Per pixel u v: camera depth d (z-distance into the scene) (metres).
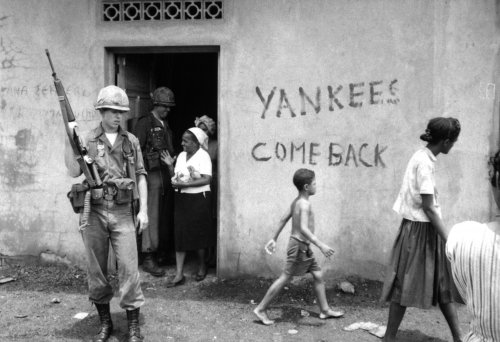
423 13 5.02
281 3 5.18
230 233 5.36
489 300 1.78
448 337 4.27
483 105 5.00
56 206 5.59
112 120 4.07
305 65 5.19
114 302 4.92
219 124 5.33
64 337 4.22
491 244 1.80
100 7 5.38
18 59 5.54
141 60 5.98
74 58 5.45
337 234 5.25
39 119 5.55
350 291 5.04
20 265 5.66
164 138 5.66
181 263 5.36
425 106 5.07
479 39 4.97
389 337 4.00
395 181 5.14
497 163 1.86
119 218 4.07
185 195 5.31
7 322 4.49
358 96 5.15
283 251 5.30
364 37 5.11
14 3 5.51
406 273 3.85
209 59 7.84
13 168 5.62
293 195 5.27
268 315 4.68
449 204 5.09
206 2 5.28
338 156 5.21
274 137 5.26
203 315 4.68
